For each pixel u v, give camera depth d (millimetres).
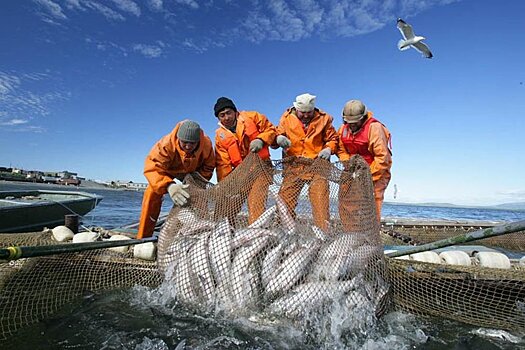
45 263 5082
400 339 3711
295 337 3574
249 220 4750
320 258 3922
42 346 3326
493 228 3656
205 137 5887
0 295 4223
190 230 4426
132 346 3400
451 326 4090
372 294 4031
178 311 4082
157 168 5531
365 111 5824
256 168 4941
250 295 3791
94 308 4207
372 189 4758
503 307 4562
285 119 6176
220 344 3449
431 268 5477
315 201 4586
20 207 9180
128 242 4699
